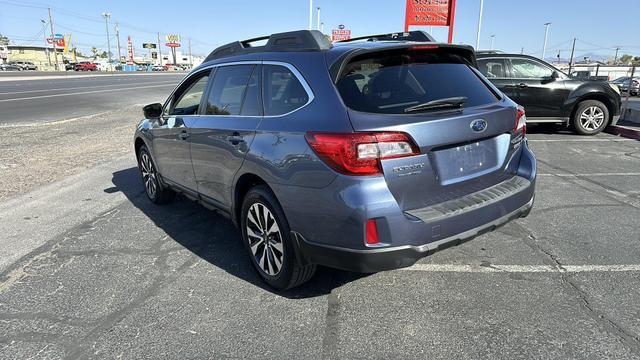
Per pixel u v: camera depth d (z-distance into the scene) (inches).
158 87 1380.4
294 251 121.9
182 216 205.8
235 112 145.6
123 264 156.6
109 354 108.4
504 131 130.3
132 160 330.6
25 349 111.1
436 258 154.3
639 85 1022.4
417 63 127.6
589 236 170.2
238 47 158.9
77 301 132.7
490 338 110.3
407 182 108.8
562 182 244.5
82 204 226.2
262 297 132.5
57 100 910.4
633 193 223.5
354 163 104.5
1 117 620.1
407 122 107.7
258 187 131.6
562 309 121.8
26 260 161.6
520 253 156.8
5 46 4323.3
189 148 167.5
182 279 144.7
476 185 125.2
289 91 125.8
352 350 107.6
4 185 263.4
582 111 390.9
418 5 621.0
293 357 105.7
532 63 392.8
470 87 131.8
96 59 5802.2
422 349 107.1
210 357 106.4
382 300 128.9
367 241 106.3
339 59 117.3
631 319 116.5
